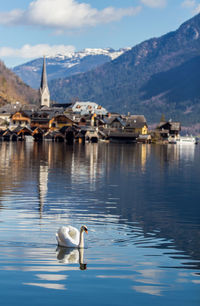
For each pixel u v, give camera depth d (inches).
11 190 1339.8
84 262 660.1
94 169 2085.4
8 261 657.0
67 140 6471.5
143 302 531.5
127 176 1828.2
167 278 606.9
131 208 1101.1
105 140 7239.2
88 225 899.4
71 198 1226.0
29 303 522.0
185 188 1493.6
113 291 559.8
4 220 918.4
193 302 532.7
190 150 5300.2
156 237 814.5
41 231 830.5
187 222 948.6
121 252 716.0
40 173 1830.7
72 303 524.7
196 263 669.3
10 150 3590.1
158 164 2568.9
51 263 652.7
